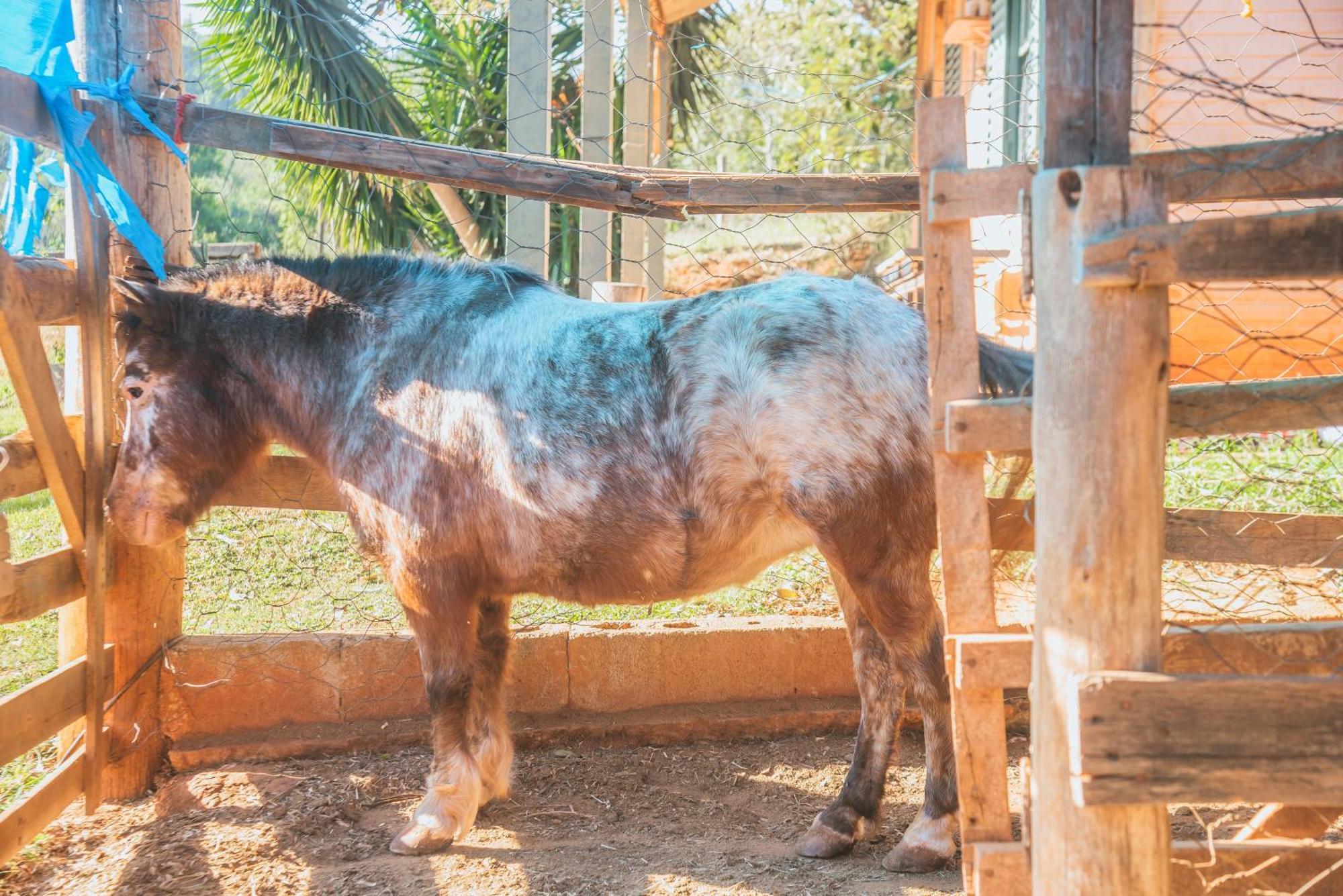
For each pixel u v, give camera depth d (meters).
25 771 3.50
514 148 5.09
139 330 3.41
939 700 2.98
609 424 3.04
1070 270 1.71
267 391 3.48
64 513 3.17
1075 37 1.79
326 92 7.50
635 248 6.94
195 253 3.83
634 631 4.05
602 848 3.16
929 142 2.11
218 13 7.59
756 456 2.92
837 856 3.10
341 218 8.10
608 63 6.05
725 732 3.95
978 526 2.13
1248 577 4.29
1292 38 7.02
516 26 5.07
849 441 2.85
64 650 3.40
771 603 4.70
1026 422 2.04
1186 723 1.64
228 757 3.71
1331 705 1.62
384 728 3.86
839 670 4.07
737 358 2.93
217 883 2.92
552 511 3.09
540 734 3.88
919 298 6.20
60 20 2.93
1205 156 1.97
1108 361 1.68
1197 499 4.98
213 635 3.87
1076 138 1.81
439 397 3.22
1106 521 1.69
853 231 16.64
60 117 3.00
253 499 3.82
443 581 3.24
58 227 6.32
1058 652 1.74
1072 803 1.73
